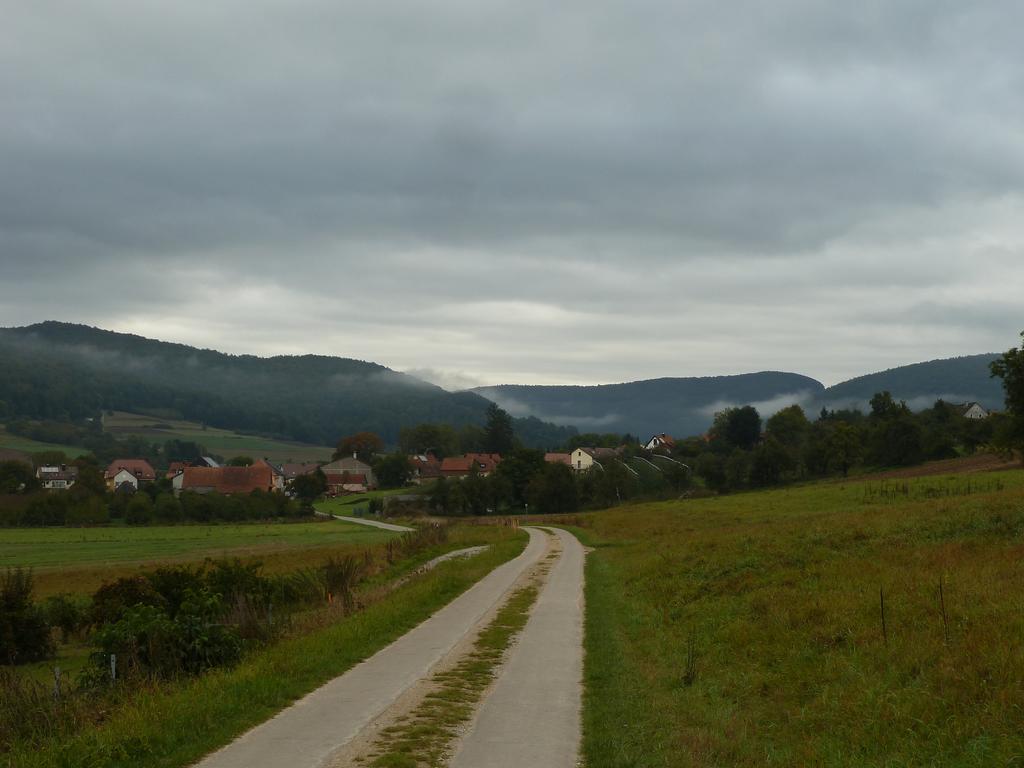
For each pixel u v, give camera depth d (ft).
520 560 140.77
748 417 533.96
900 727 34.30
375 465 622.95
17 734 41.27
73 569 199.93
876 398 480.64
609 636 65.10
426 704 43.06
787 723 38.40
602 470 420.77
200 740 36.27
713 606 68.33
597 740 36.83
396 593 93.20
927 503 129.80
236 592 94.89
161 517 383.24
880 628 48.37
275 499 427.33
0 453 635.25
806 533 100.63
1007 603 47.60
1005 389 201.87
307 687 47.01
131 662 53.01
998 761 29.55
